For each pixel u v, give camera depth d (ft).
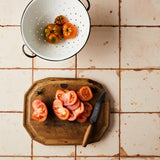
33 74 3.79
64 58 3.39
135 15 3.80
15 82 3.80
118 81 3.81
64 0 3.51
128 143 3.82
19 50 3.79
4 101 3.79
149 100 3.82
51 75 3.80
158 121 3.82
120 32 3.80
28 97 3.74
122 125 3.81
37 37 3.56
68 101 3.58
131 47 3.81
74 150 3.81
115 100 3.81
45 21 3.63
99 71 3.80
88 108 3.71
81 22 3.56
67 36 3.50
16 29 3.79
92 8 3.78
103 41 3.80
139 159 3.81
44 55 3.50
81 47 3.40
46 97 3.73
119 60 3.80
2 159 3.80
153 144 3.81
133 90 3.81
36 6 3.49
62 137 3.74
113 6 3.79
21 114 3.80
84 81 3.74
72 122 3.74
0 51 3.79
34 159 3.80
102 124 3.76
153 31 3.81
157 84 3.82
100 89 3.76
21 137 3.80
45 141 3.74
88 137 3.59
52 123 3.73
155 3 3.80
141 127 3.82
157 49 3.81
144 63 3.81
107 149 3.82
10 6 3.78
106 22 3.79
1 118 3.80
